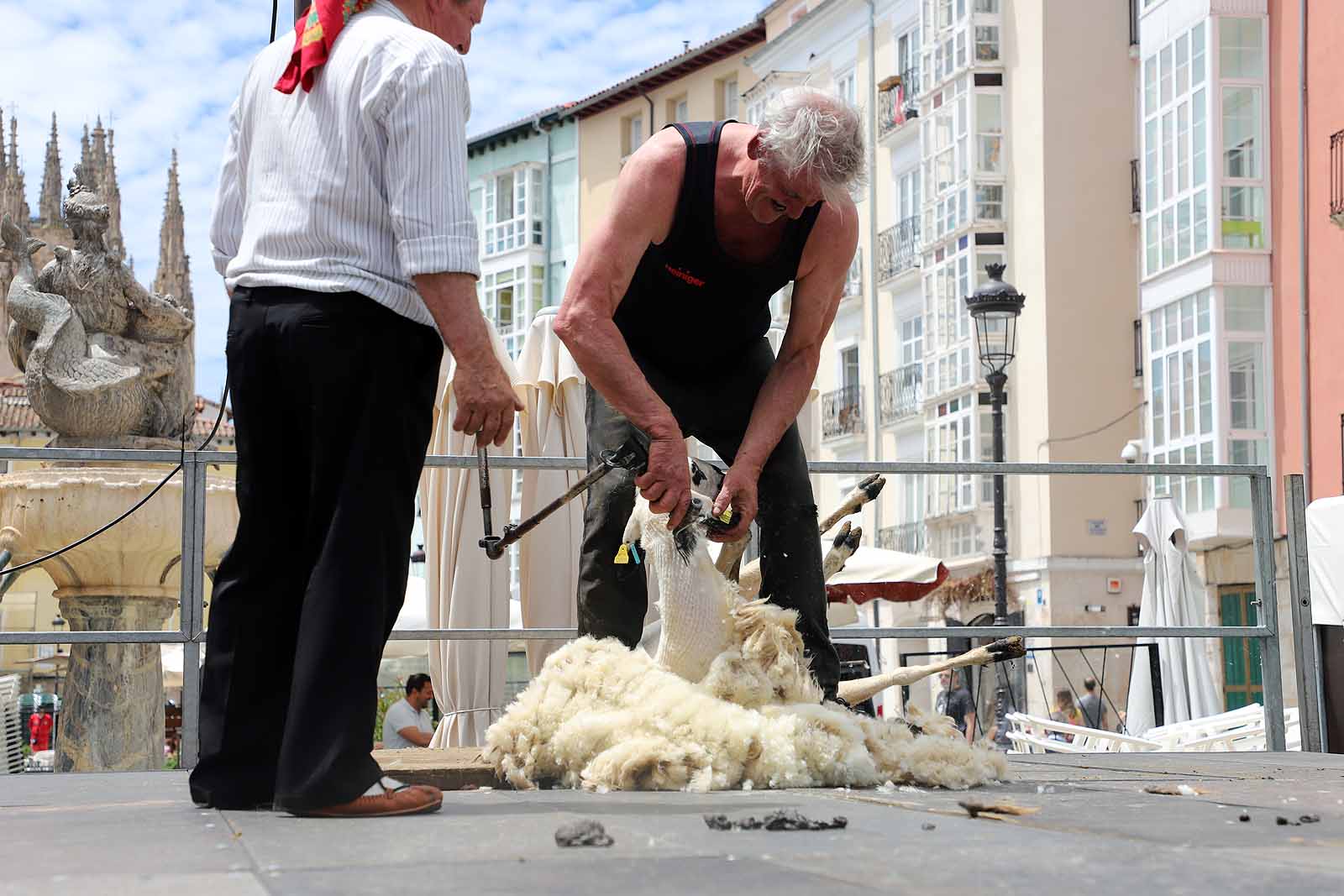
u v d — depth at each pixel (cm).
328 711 294
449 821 270
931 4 3384
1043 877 190
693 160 400
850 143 388
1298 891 177
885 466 630
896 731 369
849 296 3816
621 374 387
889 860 206
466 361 311
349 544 304
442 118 314
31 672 4275
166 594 986
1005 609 1658
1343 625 750
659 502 378
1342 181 2330
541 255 5197
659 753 345
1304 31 2439
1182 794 337
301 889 182
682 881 185
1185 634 639
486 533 349
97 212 1039
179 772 505
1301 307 2419
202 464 564
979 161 3159
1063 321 2989
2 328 4909
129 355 1023
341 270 312
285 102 327
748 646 372
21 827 282
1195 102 2606
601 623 409
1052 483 2938
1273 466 2506
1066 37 3041
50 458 561
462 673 798
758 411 414
